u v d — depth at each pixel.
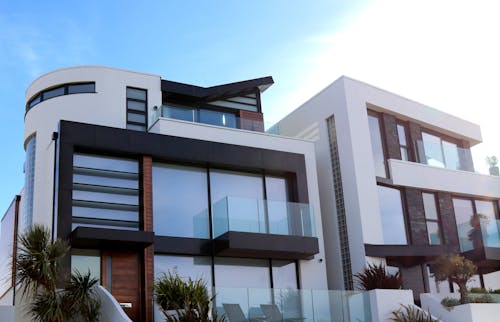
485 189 25.98
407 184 23.39
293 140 21.50
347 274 21.66
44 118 21.58
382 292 17.52
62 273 14.66
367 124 23.02
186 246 18.02
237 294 15.53
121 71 22.33
